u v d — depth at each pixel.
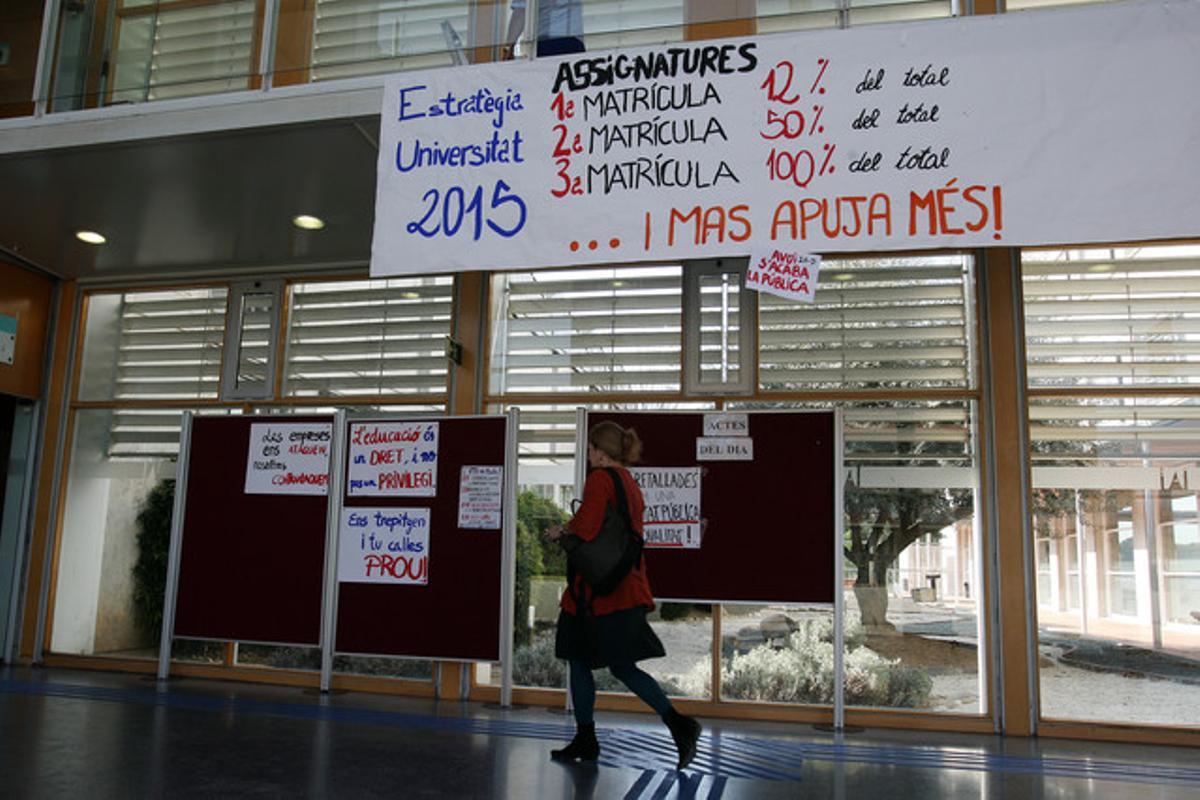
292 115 6.00
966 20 5.37
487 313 7.54
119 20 6.60
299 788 4.52
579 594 5.04
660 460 6.78
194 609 7.45
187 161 6.43
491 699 7.09
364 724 6.07
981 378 6.61
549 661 7.01
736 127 5.54
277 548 7.36
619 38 6.09
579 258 5.60
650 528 6.71
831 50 5.48
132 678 7.71
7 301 8.39
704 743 5.75
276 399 8.12
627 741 5.75
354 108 5.96
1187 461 6.32
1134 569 6.29
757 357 6.97
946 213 5.21
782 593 6.50
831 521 6.52
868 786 4.82
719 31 6.01
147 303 8.69
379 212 5.86
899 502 6.64
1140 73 5.14
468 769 4.96
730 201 5.47
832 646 6.58
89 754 5.06
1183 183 5.01
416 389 7.80
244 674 7.74
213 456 7.62
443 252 5.76
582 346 7.32
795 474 6.60
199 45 6.47
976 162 5.23
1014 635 6.29
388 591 7.05
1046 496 6.40
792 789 4.74
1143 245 6.55
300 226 7.50
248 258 8.23
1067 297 6.56
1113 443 6.40
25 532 8.52
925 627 6.50
